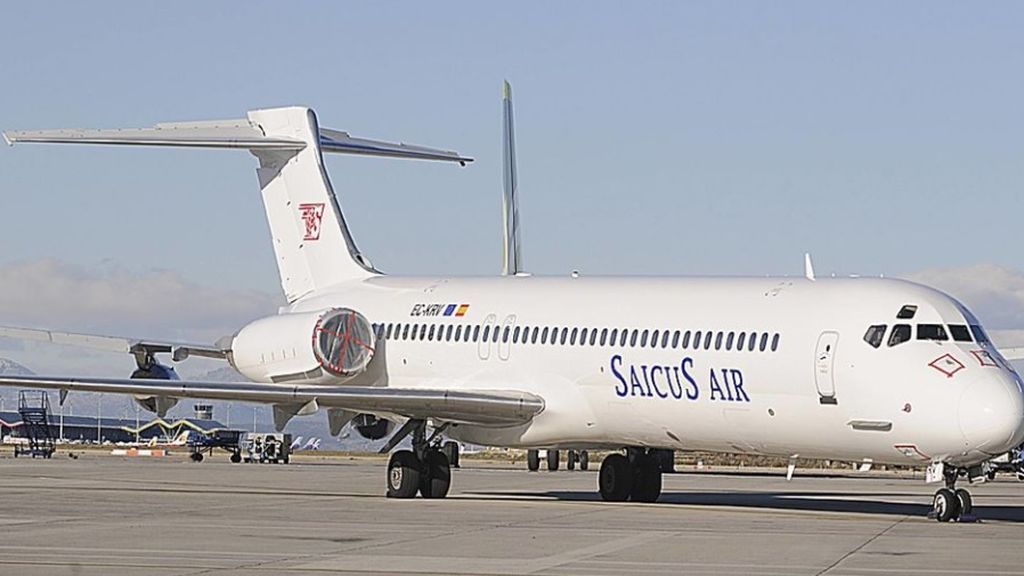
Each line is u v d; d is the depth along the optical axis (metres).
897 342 41.91
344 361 54.06
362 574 27.36
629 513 43.75
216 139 58.16
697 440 47.09
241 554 30.58
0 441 174.88
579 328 49.47
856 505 50.41
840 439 43.19
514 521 39.94
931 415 40.50
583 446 51.16
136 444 184.25
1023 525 40.72
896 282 43.91
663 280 49.44
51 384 49.94
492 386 51.47
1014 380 40.91
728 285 47.44
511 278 54.19
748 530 37.59
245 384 49.88
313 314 54.31
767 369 44.12
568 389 49.38
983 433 39.69
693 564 29.38
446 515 41.97
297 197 60.53
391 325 55.28
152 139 56.78
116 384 49.62
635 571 28.17
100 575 26.95
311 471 81.50
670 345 46.66
